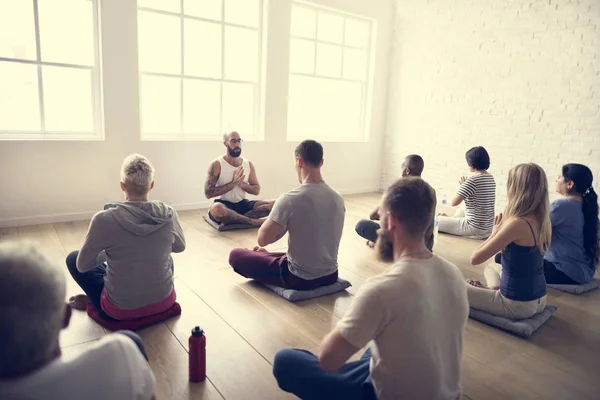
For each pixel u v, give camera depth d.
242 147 5.50
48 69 4.21
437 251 3.93
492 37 5.46
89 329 2.26
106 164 4.55
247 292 2.83
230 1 5.19
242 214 4.50
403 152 6.74
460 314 1.30
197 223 4.54
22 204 4.17
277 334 2.30
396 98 6.77
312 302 2.71
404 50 6.56
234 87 5.41
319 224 2.66
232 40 5.30
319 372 1.50
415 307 1.19
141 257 2.19
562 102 4.90
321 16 6.12
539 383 1.97
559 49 4.88
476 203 4.31
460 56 5.83
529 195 2.31
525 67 5.18
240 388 1.83
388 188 1.33
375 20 6.52
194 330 1.85
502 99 5.43
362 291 1.24
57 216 4.35
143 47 4.73
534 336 2.40
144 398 0.86
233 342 2.20
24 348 0.69
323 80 6.36
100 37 4.32
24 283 0.68
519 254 2.38
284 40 5.57
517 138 5.32
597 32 4.58
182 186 5.09
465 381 1.96
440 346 1.26
